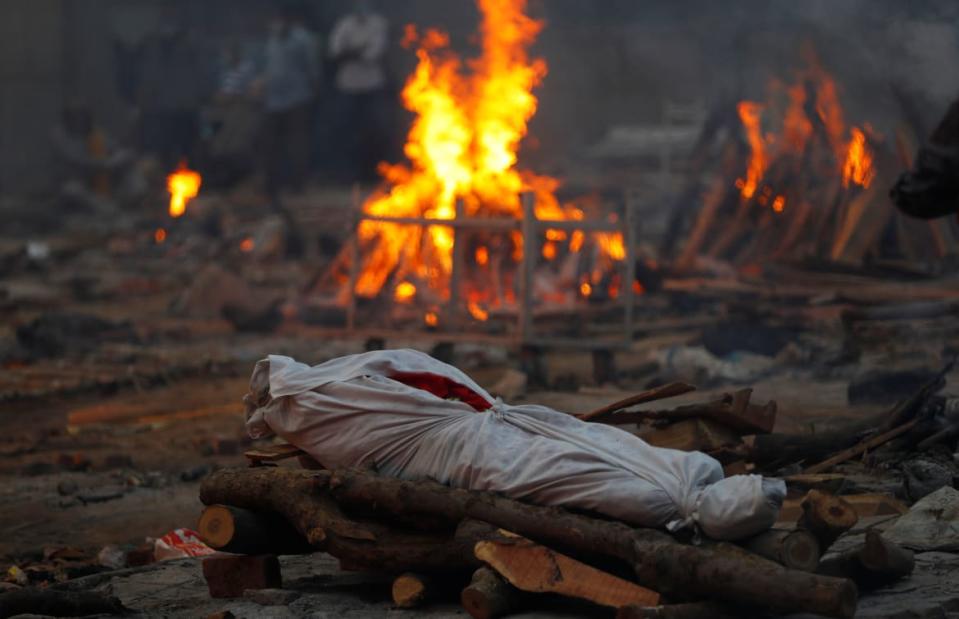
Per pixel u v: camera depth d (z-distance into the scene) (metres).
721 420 6.63
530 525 5.20
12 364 14.59
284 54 25.53
